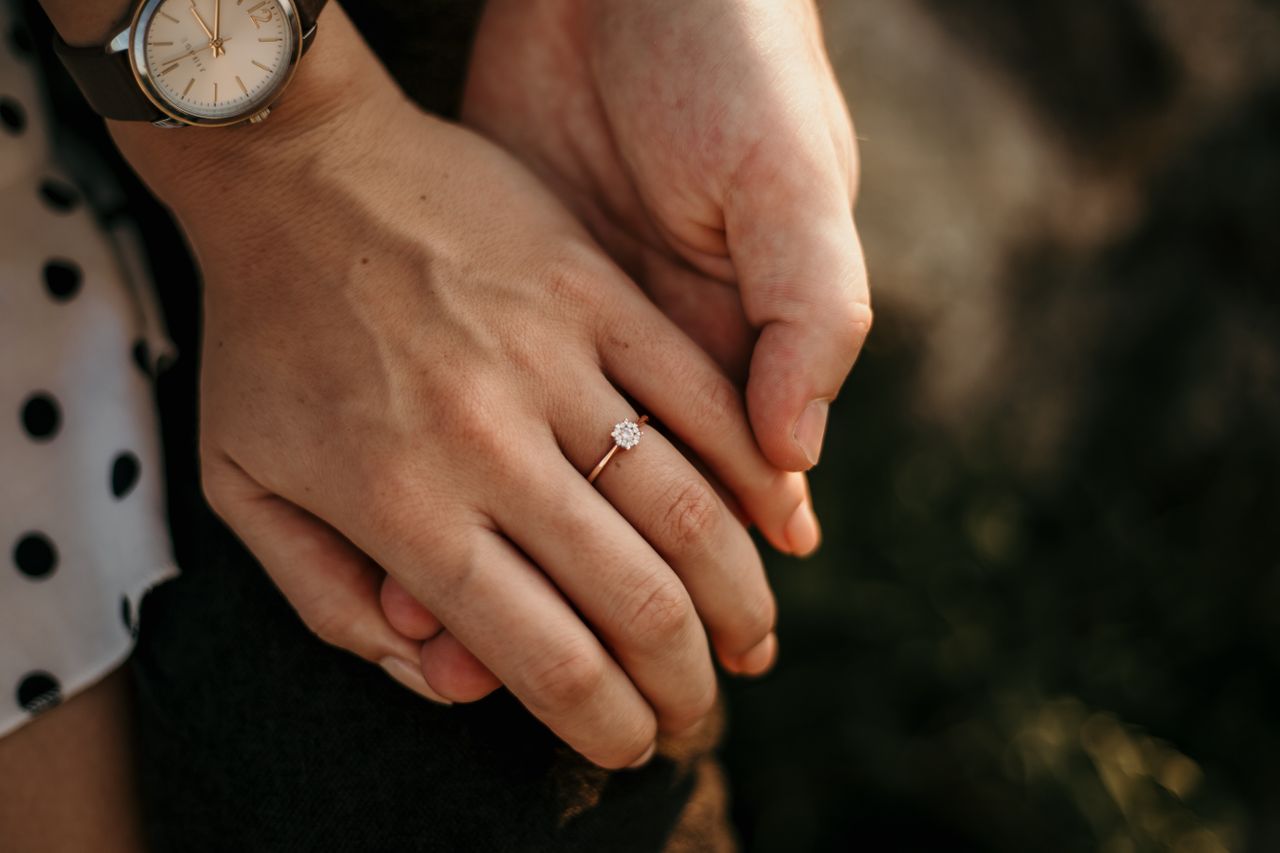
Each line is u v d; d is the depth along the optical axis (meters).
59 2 0.36
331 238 0.38
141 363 0.42
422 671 0.38
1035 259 0.87
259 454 0.38
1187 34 0.95
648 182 0.41
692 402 0.38
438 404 0.37
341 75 0.38
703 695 0.39
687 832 0.42
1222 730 0.80
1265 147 0.97
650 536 0.38
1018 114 0.87
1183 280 0.95
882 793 0.68
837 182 0.39
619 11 0.41
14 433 0.39
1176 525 0.92
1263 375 0.95
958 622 0.71
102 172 0.43
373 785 0.39
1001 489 0.81
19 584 0.39
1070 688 0.75
